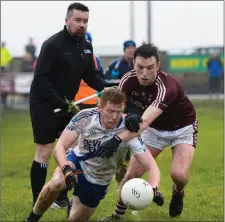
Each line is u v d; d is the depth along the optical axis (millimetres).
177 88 12570
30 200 16781
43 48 14469
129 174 12977
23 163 24172
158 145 13500
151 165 11031
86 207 12156
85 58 14984
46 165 14805
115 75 22000
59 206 15086
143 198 10398
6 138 31031
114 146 10961
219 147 26938
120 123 11156
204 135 30922
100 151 10992
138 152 11117
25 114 42375
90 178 11773
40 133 14609
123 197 10516
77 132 11344
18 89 45156
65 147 11297
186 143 13273
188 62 51406
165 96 12047
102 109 10852
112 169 11688
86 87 19250
